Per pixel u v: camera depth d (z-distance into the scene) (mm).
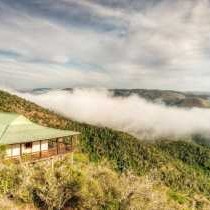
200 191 181375
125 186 24250
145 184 24156
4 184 22594
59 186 23453
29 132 39656
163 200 24875
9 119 40406
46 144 41156
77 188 23672
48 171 24750
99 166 28344
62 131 43719
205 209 54594
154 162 194250
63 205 23609
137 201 23469
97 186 24453
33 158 35375
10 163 28672
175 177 181500
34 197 23391
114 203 23609
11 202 22047
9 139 35594
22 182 23312
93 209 23453
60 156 39406
